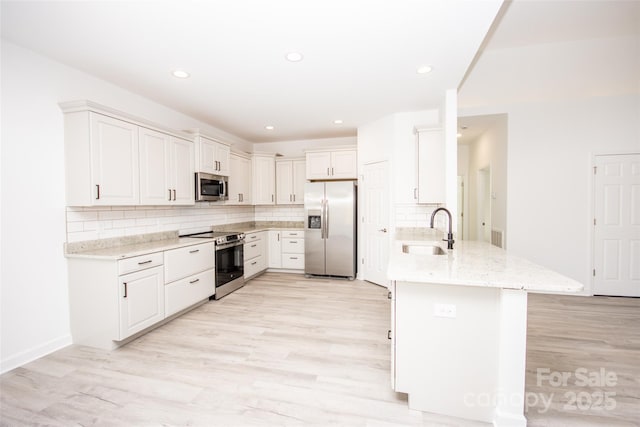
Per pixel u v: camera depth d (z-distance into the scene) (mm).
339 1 1621
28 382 1857
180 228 3639
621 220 3596
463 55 2252
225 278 3691
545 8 2674
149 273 2533
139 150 2719
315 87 2869
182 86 2818
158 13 1712
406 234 3670
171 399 1694
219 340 2457
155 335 2553
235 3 1629
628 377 1900
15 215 2043
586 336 2502
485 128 4625
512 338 1434
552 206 3771
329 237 4523
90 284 2297
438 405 1574
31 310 2129
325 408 1619
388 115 3797
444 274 1479
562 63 3479
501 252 2205
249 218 5363
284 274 4898
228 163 4078
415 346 1589
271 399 1695
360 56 2260
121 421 1521
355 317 2957
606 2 2578
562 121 3693
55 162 2271
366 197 4324
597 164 3629
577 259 3719
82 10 1671
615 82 3418
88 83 2527
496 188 4320
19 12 1679
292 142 5402
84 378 1904
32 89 2137
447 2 1636
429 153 3262
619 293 3621
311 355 2201
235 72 2523
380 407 1627
